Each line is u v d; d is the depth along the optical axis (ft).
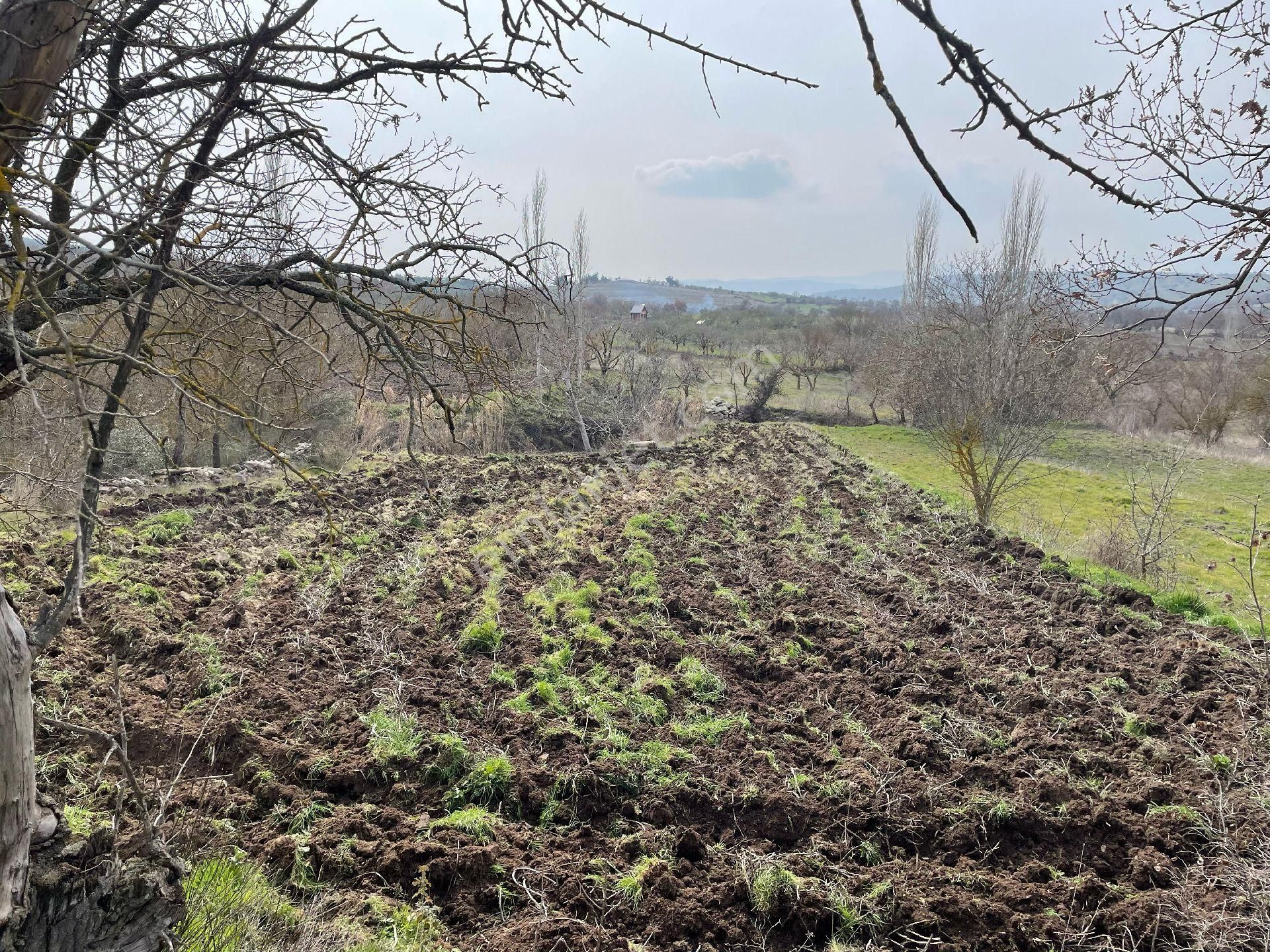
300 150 13.30
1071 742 24.91
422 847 18.94
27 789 9.08
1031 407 51.57
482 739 23.66
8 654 8.79
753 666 29.48
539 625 31.19
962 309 88.94
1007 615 35.06
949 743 24.52
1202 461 90.27
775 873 18.67
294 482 51.26
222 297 11.62
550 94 12.57
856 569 40.47
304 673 26.86
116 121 10.87
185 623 29.43
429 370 15.64
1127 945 17.35
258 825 19.74
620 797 21.53
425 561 37.73
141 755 21.71
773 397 135.95
